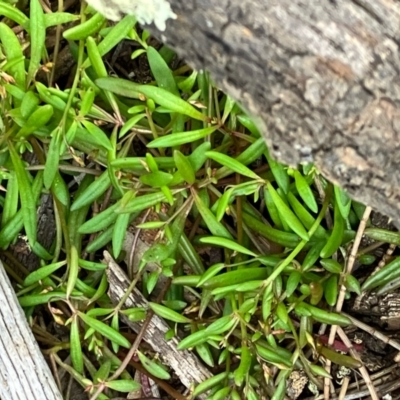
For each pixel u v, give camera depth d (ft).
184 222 0.55
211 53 0.36
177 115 0.54
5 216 0.56
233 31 0.35
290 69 0.34
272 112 0.35
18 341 0.55
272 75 0.35
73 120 0.53
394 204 0.39
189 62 0.38
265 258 0.55
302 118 0.35
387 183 0.37
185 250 0.57
